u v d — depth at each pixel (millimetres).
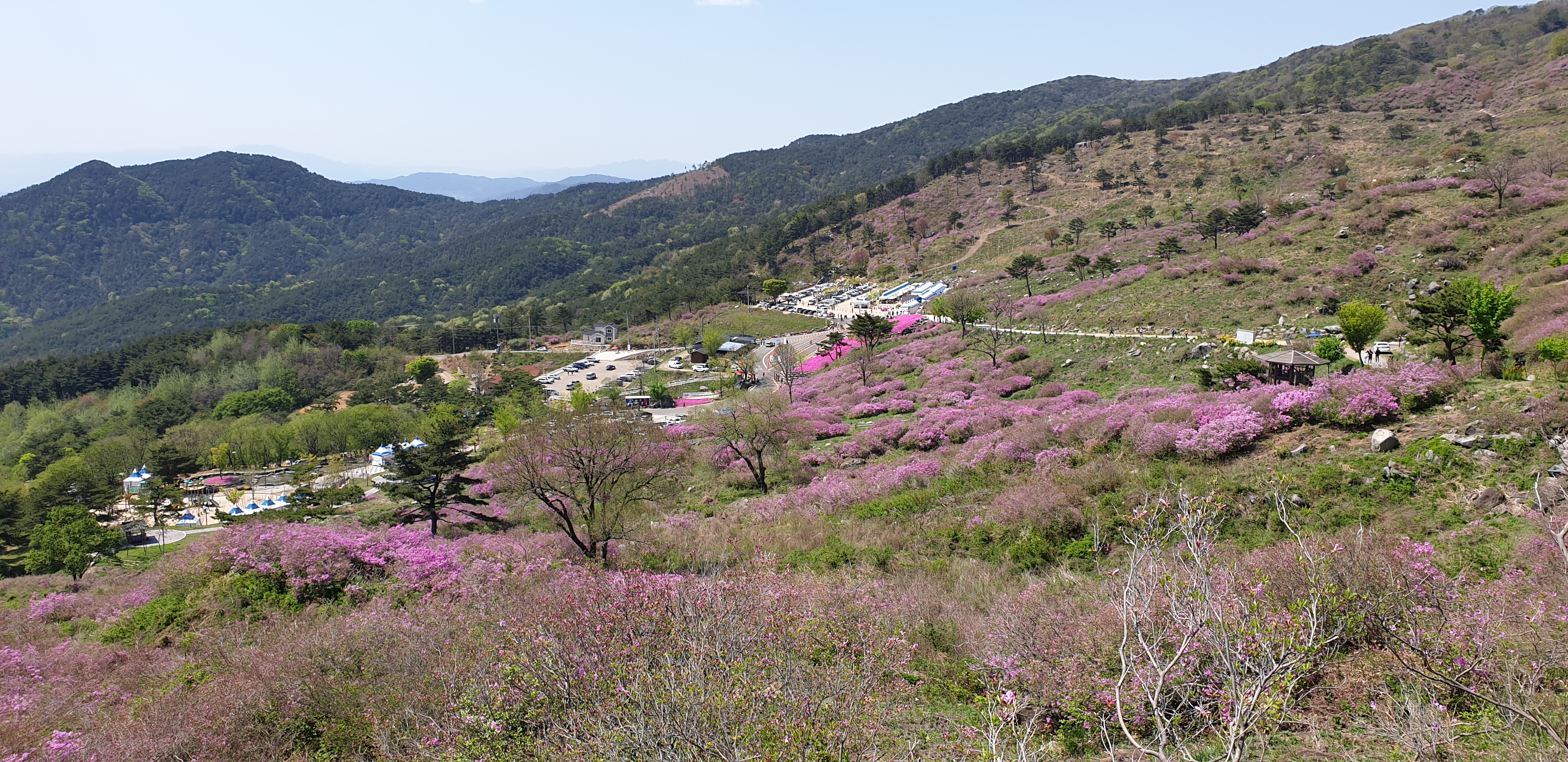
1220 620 6570
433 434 36562
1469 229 49281
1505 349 23438
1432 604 8898
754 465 34531
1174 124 154250
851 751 7391
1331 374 26828
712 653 8477
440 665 11195
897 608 13461
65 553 33719
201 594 19891
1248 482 17734
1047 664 9727
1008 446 26062
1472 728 7020
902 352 59500
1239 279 52375
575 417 26844
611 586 11562
